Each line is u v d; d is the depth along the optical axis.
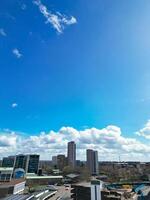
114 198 139.75
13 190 155.25
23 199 111.38
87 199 140.38
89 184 150.62
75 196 148.88
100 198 137.25
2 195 139.50
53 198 169.62
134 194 191.25
